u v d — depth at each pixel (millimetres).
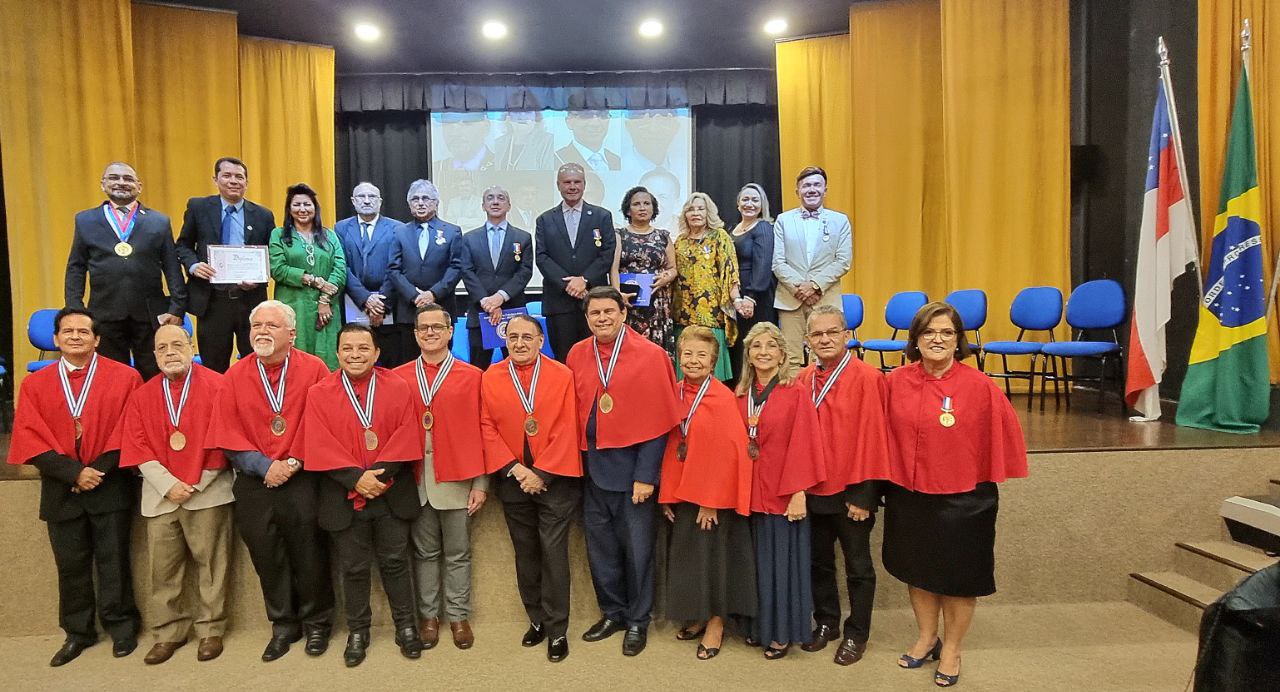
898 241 6414
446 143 7406
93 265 3393
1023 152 5688
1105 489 3133
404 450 2641
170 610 2715
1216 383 3766
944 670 2447
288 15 6117
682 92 7418
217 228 3750
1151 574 3119
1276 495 3113
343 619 2979
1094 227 5637
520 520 2738
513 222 7441
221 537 2766
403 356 4289
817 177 4102
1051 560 3135
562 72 7402
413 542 2816
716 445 2576
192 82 6066
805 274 4090
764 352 2586
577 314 3967
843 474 2574
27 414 2588
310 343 3928
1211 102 4027
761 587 2629
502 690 2424
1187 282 4551
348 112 7387
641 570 2723
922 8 6199
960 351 2475
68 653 2684
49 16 5320
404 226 4371
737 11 6176
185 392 2697
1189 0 4531
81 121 5434
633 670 2570
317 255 3953
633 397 2627
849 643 2635
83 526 2723
